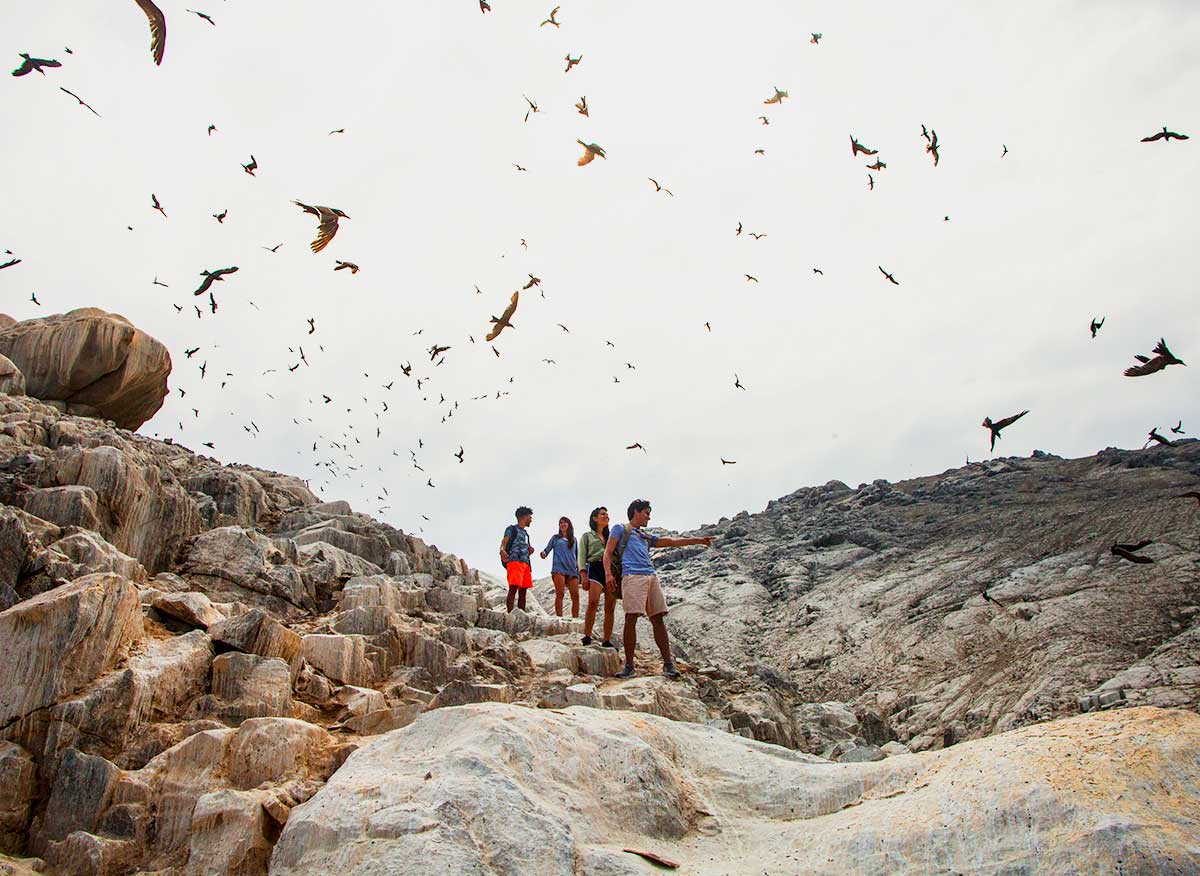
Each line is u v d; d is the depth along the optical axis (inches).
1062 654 519.2
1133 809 173.8
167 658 265.0
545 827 190.5
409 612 442.3
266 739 231.3
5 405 483.2
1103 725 203.0
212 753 229.9
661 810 213.3
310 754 236.8
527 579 516.7
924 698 527.2
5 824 216.2
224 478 548.4
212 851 204.2
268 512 582.6
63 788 220.8
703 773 237.8
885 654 610.9
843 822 203.5
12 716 230.8
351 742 242.4
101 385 643.5
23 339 621.3
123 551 375.2
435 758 210.1
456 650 379.2
